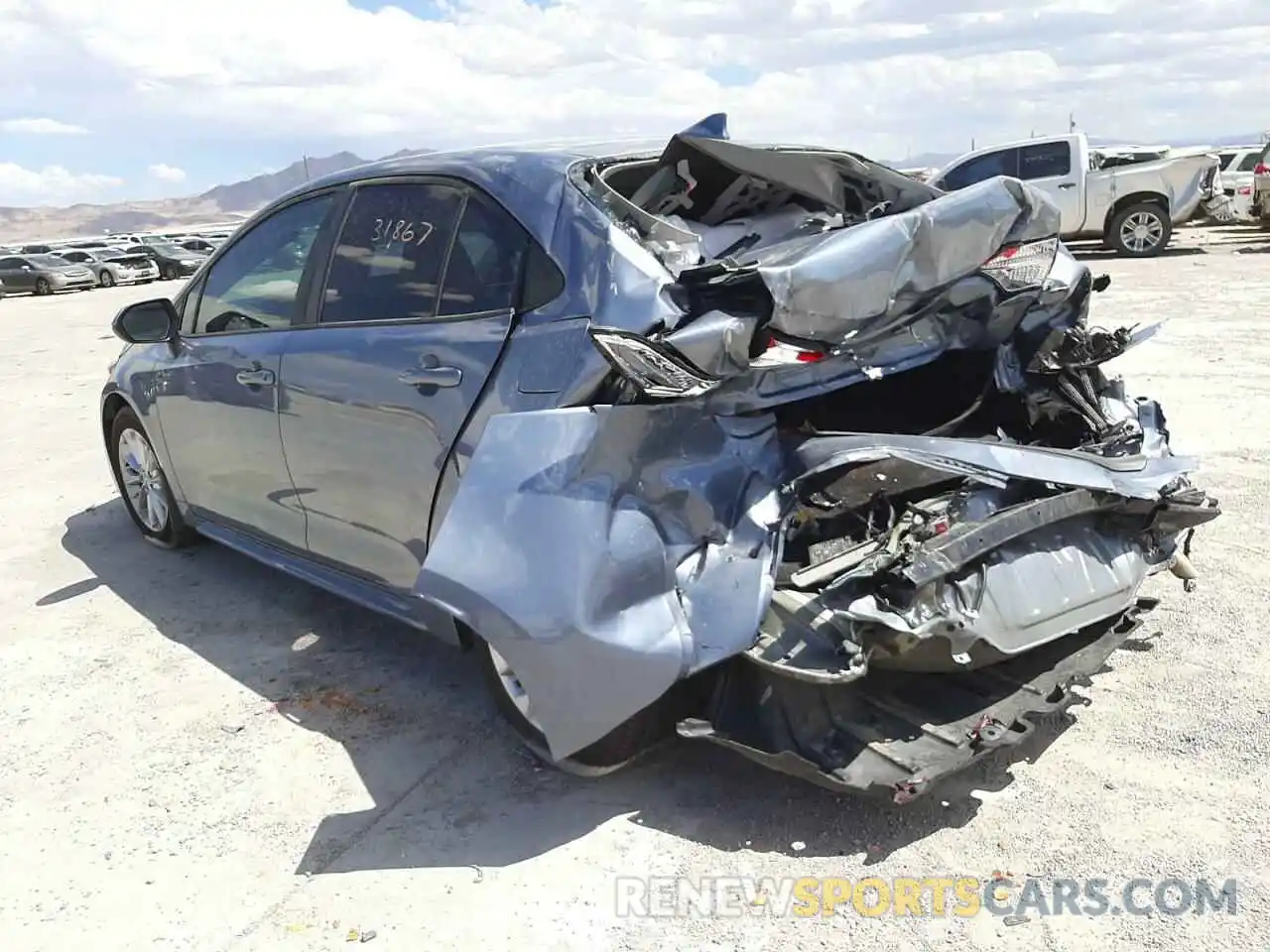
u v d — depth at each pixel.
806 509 2.78
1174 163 16.52
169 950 2.51
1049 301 3.31
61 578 5.03
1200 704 3.29
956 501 2.84
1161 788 2.89
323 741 3.42
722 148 3.27
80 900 2.71
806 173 3.44
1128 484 2.98
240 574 4.95
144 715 3.65
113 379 5.19
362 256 3.70
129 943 2.54
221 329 4.38
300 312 3.92
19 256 32.62
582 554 2.68
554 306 3.00
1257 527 4.66
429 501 3.30
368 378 3.46
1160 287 12.56
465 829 2.91
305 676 3.88
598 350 2.56
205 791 3.17
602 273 2.92
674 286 2.81
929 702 2.85
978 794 2.92
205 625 4.39
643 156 3.56
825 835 2.79
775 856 2.72
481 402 3.09
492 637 2.75
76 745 3.47
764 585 2.63
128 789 3.20
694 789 3.02
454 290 3.31
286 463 3.95
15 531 5.80
